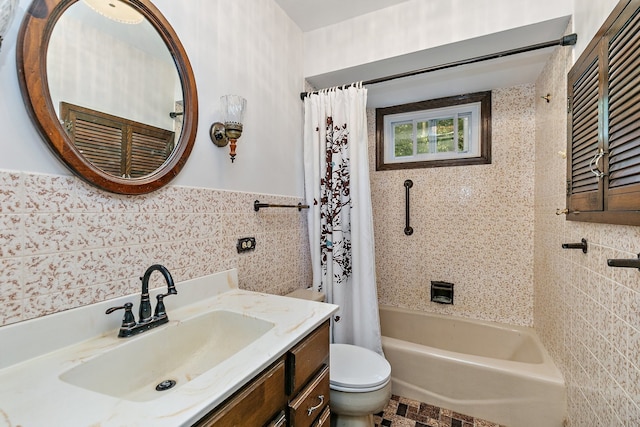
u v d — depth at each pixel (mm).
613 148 895
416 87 2148
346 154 1840
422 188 2428
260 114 1586
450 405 1687
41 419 513
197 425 559
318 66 1972
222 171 1335
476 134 2270
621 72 853
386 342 1878
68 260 804
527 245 2111
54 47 775
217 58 1307
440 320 2307
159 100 1049
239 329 1042
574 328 1329
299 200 1955
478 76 1979
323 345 1059
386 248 2555
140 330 886
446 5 1613
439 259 2375
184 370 943
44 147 757
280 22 1762
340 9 1780
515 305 2146
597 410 1097
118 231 924
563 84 1473
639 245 818
